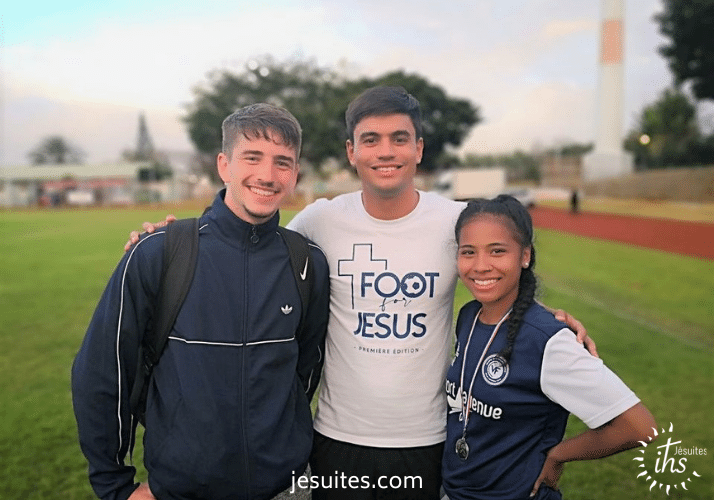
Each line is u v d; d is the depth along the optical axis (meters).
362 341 2.42
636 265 13.25
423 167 55.97
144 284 2.11
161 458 2.08
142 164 62.94
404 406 2.39
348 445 2.44
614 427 1.94
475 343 2.24
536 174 63.47
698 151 41.56
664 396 5.23
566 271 12.45
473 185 35.94
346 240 2.48
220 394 2.07
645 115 48.28
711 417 4.77
